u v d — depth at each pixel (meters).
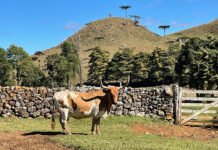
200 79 54.84
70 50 109.56
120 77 105.75
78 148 14.46
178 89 24.56
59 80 95.75
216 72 53.16
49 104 24.89
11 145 15.44
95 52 112.69
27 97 24.88
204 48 56.22
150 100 25.23
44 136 17.19
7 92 24.84
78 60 105.75
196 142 16.86
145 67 101.88
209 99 24.09
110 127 21.12
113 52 179.50
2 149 14.75
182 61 65.62
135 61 103.56
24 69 90.94
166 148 14.32
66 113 17.20
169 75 95.56
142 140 16.39
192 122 24.20
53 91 25.06
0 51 86.25
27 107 24.80
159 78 96.56
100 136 16.95
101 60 111.00
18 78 90.88
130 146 14.43
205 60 54.28
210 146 15.72
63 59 97.06
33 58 174.88
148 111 25.22
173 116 24.67
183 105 24.38
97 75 108.62
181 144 15.88
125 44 197.62
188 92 24.48
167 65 95.69
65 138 16.17
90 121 23.09
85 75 129.12
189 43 65.06
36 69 95.44
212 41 57.78
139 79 102.88
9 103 24.80
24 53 91.94
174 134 20.55
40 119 24.33
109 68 107.94
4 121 22.97
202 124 24.06
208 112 23.88
